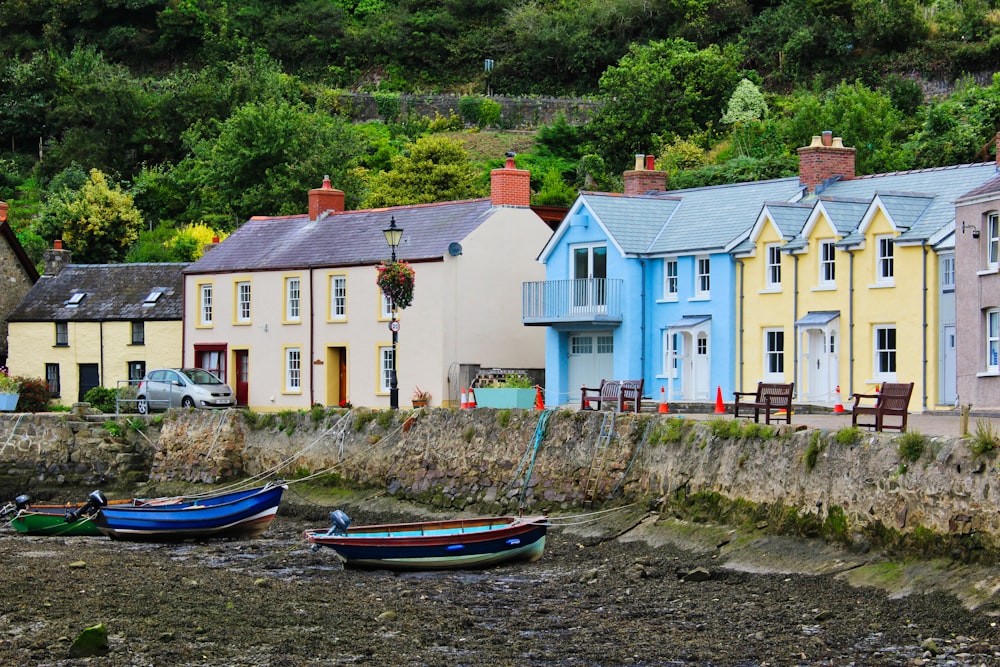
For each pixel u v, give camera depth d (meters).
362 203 77.94
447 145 79.00
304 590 28.75
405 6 116.75
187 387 55.25
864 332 44.00
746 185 52.09
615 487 35.38
